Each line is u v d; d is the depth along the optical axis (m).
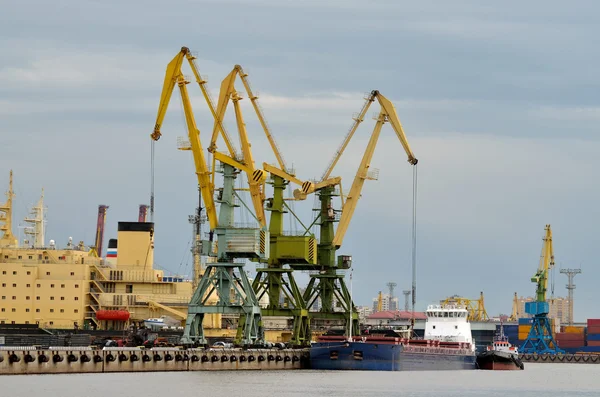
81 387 194.88
